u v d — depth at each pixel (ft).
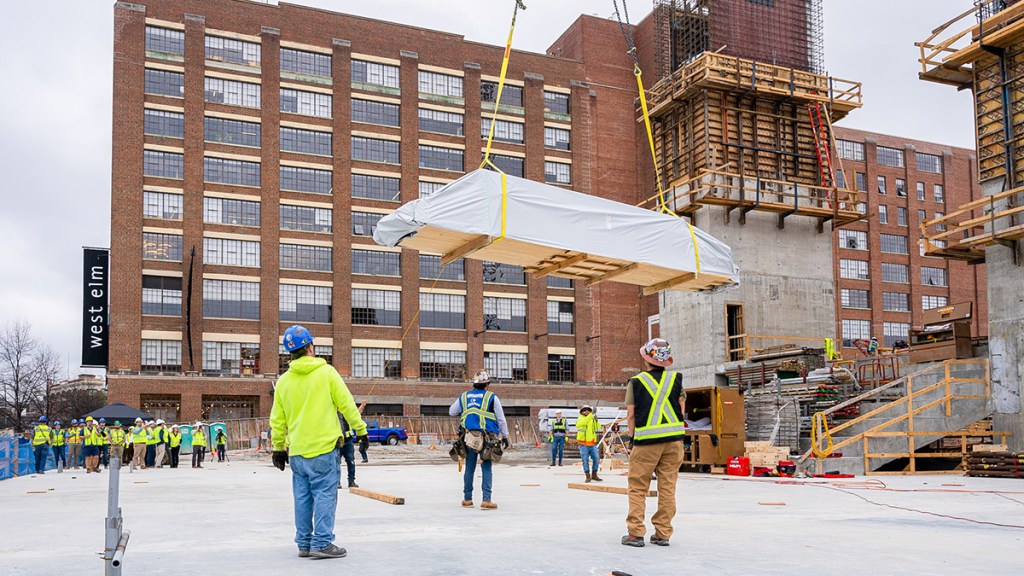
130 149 181.37
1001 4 87.30
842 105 121.49
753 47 137.39
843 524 33.40
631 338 224.12
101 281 183.52
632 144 232.94
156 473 92.94
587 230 51.65
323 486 23.93
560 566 22.31
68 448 115.24
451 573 21.24
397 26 211.82
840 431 80.48
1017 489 54.70
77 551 26.66
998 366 79.36
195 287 182.91
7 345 239.50
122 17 184.55
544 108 224.33
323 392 24.07
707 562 23.11
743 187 113.09
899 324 267.80
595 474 64.18
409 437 175.73
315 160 198.49
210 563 23.20
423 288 204.85
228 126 192.13
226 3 194.29
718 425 74.49
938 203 282.77
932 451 82.69
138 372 174.70
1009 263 79.36
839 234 264.72
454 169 213.46
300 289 193.67
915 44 88.17
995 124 82.48
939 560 23.84
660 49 147.95
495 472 83.35
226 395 182.09
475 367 205.77
